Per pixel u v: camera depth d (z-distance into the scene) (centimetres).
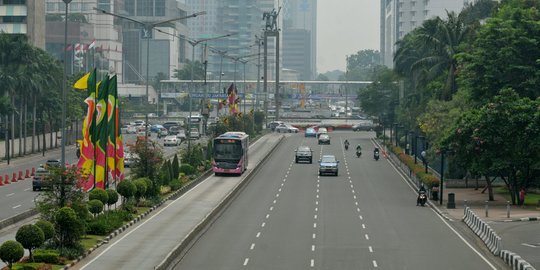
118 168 8775
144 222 8144
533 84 10812
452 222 8688
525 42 10881
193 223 8088
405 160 13700
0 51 15600
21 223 7825
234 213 9181
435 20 15562
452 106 12850
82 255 6178
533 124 9731
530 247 7219
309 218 8856
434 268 6159
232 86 18212
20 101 16012
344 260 6425
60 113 17888
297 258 6494
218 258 6475
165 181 10675
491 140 9894
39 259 5788
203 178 12450
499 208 9806
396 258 6550
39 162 14875
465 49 14212
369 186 12019
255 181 12544
